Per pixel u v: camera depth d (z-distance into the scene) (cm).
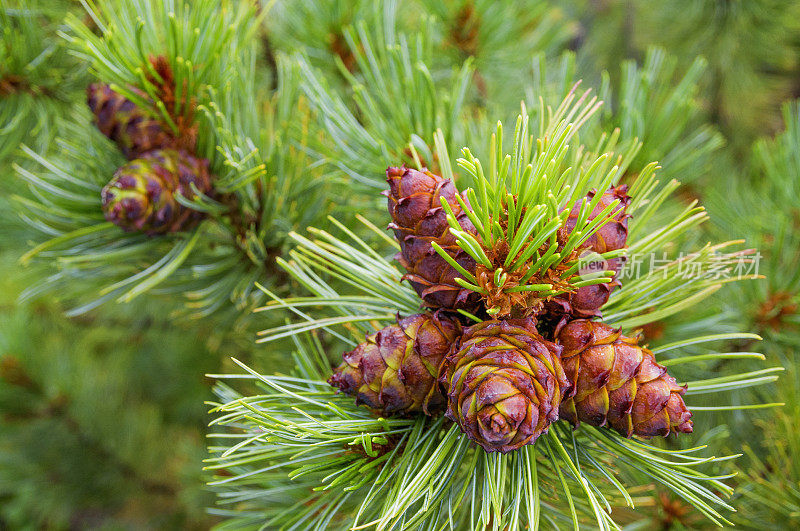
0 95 52
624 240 36
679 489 35
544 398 34
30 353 98
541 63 47
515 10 71
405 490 34
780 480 45
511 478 36
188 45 43
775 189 57
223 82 44
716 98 101
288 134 46
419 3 64
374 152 44
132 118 44
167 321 90
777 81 102
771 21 94
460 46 65
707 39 99
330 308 48
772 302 49
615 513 47
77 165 49
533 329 35
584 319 36
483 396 33
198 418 121
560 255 34
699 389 36
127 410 112
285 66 49
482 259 34
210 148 45
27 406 98
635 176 49
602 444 36
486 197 34
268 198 46
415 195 36
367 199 48
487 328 35
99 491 108
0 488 103
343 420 36
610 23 120
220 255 48
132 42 43
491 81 71
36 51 52
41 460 104
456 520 39
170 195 43
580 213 34
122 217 42
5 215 57
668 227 37
